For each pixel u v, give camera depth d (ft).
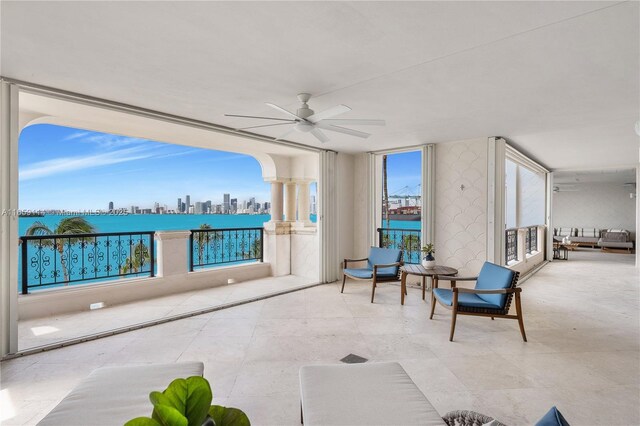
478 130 14.69
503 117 12.64
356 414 4.67
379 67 8.28
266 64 8.12
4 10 5.83
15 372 8.29
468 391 7.45
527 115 12.35
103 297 14.02
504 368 8.55
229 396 7.23
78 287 13.53
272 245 21.09
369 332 11.10
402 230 19.40
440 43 7.08
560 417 2.95
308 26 6.40
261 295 15.88
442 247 17.21
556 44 7.10
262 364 8.74
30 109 11.57
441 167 17.31
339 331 11.18
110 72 8.61
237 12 5.93
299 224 21.59
